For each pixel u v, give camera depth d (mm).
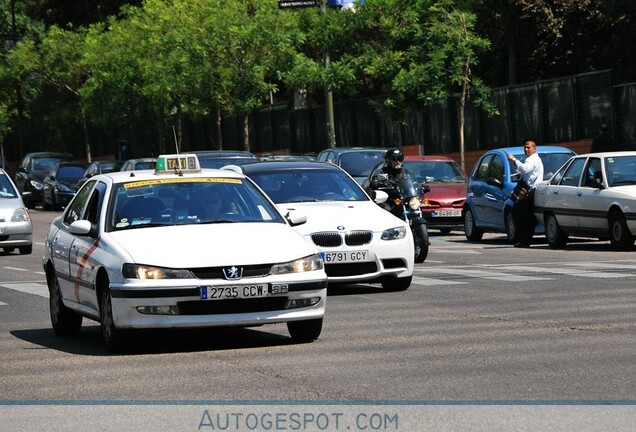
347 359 27234
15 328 36656
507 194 66688
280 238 30250
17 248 77562
